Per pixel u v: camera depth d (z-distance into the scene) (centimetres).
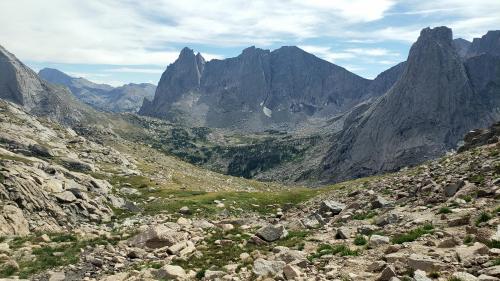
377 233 2641
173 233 3444
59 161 10831
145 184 9931
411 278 1466
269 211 7325
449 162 5359
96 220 5766
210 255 2795
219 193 8556
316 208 5781
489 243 1734
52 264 2891
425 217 2784
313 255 2311
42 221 4847
